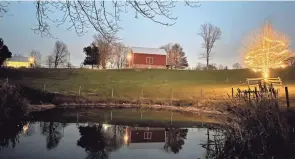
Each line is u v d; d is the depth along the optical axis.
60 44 86.88
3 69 47.19
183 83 44.06
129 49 67.12
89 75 51.44
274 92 10.15
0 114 15.37
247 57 37.00
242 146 8.82
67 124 15.88
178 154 9.76
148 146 10.99
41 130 13.72
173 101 28.55
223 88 35.41
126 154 9.73
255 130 9.10
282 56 35.59
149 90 37.28
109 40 5.43
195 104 26.02
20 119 16.75
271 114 9.49
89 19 5.04
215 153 9.55
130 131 14.26
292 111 11.90
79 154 9.59
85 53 70.06
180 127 15.73
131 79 49.31
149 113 22.23
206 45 67.19
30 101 23.56
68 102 26.94
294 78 44.06
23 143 10.90
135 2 4.87
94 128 14.88
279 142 8.76
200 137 12.83
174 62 94.44
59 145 10.77
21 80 41.00
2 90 16.61
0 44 46.28
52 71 52.47
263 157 8.19
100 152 9.93
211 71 56.03
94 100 28.47
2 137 11.82
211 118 19.28
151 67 64.94
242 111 10.30
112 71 55.72
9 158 8.85
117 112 22.53
